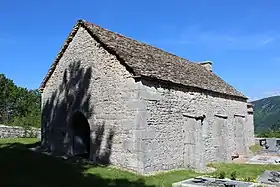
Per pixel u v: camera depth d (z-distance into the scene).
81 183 9.94
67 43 17.72
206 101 19.47
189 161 16.03
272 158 22.08
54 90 18.77
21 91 44.09
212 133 19.95
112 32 17.98
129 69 14.02
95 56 15.91
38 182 9.23
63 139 17.70
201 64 28.14
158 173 13.75
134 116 13.62
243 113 26.28
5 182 8.65
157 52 19.88
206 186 10.46
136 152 13.36
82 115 17.22
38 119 32.47
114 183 10.60
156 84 14.67
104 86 15.21
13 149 16.45
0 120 38.28
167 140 14.97
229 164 18.66
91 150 15.47
